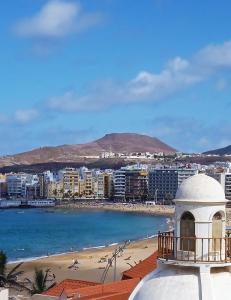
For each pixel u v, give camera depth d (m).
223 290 23.19
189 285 23.31
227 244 24.12
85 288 41.50
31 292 66.31
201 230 23.89
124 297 36.69
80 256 150.50
